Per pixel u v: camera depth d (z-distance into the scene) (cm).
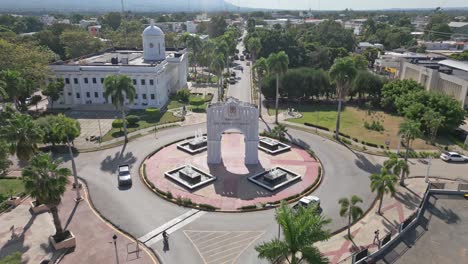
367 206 4512
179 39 15700
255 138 5616
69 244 3681
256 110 5444
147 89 8925
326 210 4422
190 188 4862
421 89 8344
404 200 4675
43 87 8638
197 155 6094
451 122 6888
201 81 12262
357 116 8494
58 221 3675
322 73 9500
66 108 8862
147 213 4347
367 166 5731
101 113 8575
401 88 8600
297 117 8369
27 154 4447
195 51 12538
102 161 5847
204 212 4372
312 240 2498
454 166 5766
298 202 4488
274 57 7594
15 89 7119
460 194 4869
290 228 2503
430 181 5200
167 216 4288
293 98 9838
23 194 4681
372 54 14838
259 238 3878
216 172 5450
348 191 4916
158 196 4756
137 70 8769
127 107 9025
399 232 3891
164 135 7075
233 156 6069
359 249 3666
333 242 3791
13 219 4194
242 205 4519
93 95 9138
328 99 9938
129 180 5047
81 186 5012
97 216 4272
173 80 10738
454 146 6619
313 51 14475
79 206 4488
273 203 4538
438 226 4106
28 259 3484
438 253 3631
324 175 5409
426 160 5994
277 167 5584
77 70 8875
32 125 4541
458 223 4178
